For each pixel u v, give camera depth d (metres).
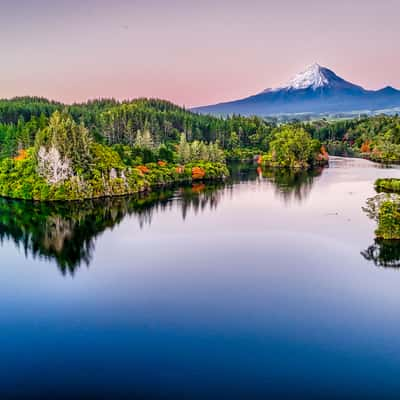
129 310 53.97
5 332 49.09
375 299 55.94
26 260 72.56
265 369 42.00
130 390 39.47
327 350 44.88
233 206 113.12
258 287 60.22
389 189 129.88
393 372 41.31
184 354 44.53
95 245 80.56
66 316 52.69
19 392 39.28
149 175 150.12
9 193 128.50
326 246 77.62
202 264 69.75
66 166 124.31
